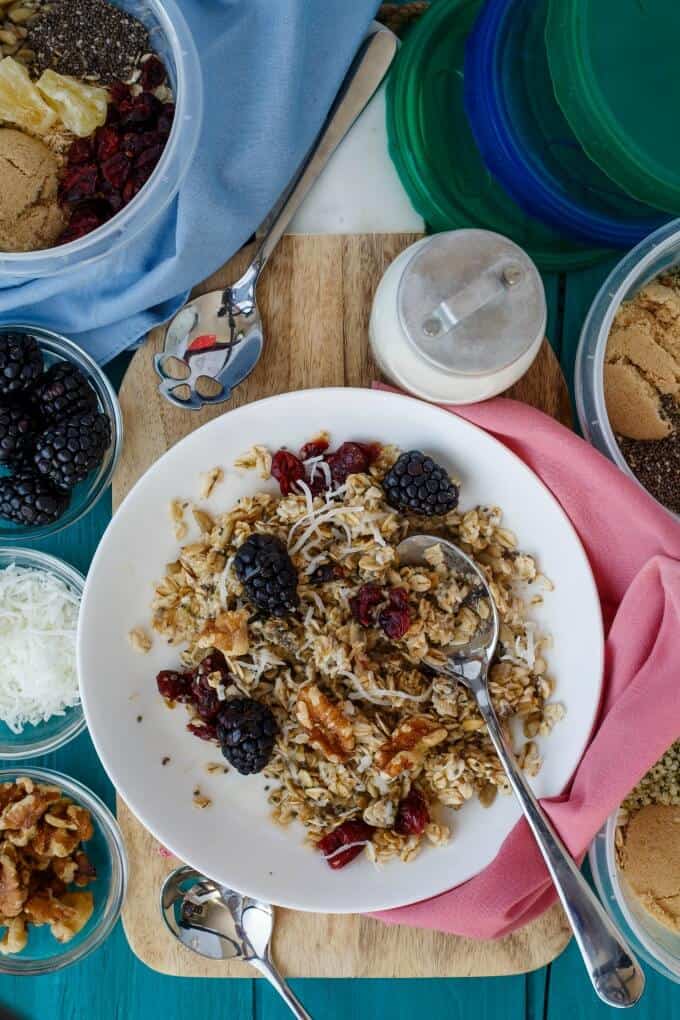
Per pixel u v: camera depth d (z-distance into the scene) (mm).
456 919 552
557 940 583
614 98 530
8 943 578
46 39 557
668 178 535
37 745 587
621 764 539
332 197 574
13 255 538
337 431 559
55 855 579
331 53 550
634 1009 613
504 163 566
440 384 531
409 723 555
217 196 550
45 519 557
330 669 551
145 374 573
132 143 554
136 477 575
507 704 562
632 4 528
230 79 550
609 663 564
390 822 553
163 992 601
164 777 562
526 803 538
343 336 573
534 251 593
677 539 538
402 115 570
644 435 573
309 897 549
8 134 545
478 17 562
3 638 577
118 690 555
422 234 574
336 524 558
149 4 546
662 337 571
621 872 586
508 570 564
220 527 560
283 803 562
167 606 562
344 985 604
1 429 540
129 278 571
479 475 562
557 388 578
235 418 539
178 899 576
